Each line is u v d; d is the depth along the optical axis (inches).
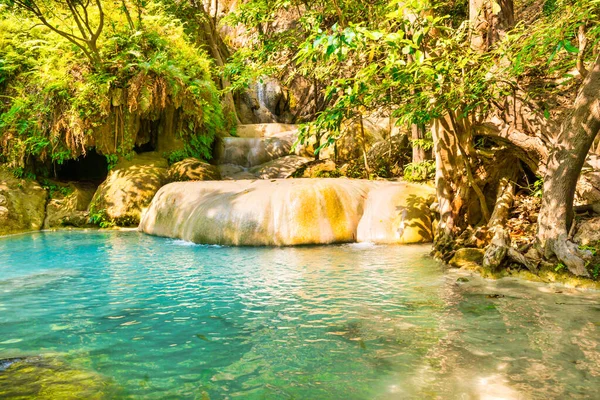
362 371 98.5
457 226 231.8
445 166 231.3
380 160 443.2
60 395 88.4
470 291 163.3
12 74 428.1
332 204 297.7
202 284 188.5
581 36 162.2
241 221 296.4
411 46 131.7
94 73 416.8
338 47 116.6
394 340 116.8
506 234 197.0
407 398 85.0
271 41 342.3
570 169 167.3
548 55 181.2
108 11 450.6
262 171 491.5
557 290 159.5
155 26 481.4
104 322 138.5
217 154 541.3
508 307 141.6
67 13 435.2
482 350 107.7
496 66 189.0
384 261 225.9
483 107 205.0
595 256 162.6
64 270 220.5
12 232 373.7
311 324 132.6
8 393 89.0
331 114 158.9
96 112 413.7
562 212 171.6
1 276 207.6
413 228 285.6
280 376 97.3
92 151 496.1
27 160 423.8
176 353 112.0
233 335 124.8
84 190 445.7
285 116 821.2
